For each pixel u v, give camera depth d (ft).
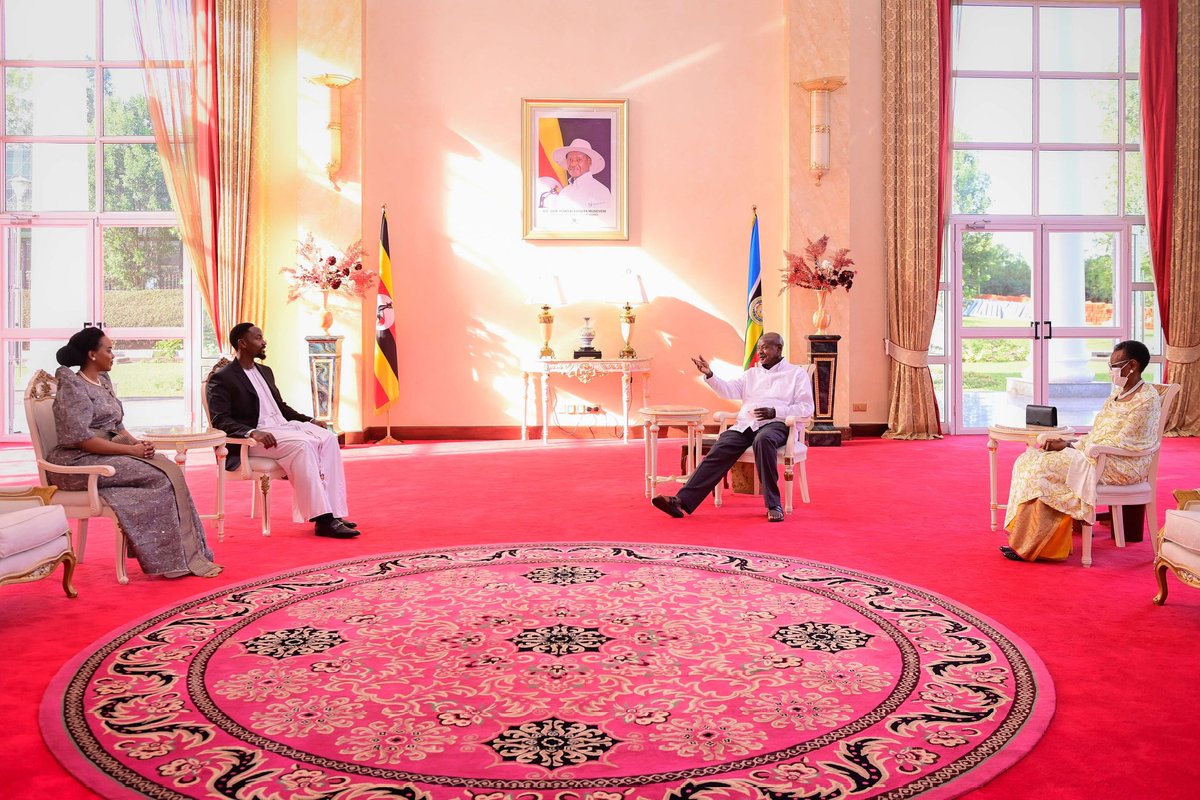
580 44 32.35
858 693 9.39
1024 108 34.01
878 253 33.09
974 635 11.22
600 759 7.95
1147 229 33.91
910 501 20.42
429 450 29.50
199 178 31.65
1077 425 34.32
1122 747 8.09
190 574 14.30
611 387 32.73
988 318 34.06
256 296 32.12
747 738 8.35
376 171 32.04
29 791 7.41
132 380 32.94
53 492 13.35
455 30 32.14
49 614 12.31
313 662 10.39
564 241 32.48
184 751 8.11
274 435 17.12
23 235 32.83
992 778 7.53
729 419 20.67
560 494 21.45
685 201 32.60
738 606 12.53
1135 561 14.94
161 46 31.53
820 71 31.58
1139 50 33.81
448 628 11.63
